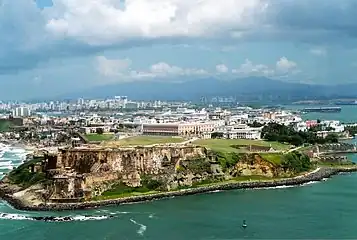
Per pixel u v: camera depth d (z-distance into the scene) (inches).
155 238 7180.1
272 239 7003.0
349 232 7288.4
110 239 7150.6
